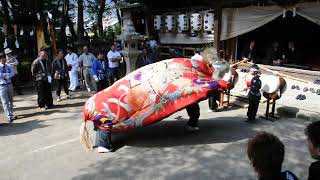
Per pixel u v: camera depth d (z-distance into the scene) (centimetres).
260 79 899
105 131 703
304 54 1764
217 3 1398
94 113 702
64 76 1165
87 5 2523
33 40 1930
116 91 716
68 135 821
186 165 637
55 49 1706
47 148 741
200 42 1532
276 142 230
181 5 1608
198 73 754
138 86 714
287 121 868
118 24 2753
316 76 1151
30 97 1234
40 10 1736
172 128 841
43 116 989
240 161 645
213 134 788
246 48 1478
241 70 1296
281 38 1836
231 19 1392
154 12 1734
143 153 699
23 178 608
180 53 1575
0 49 1667
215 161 648
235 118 905
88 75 1283
